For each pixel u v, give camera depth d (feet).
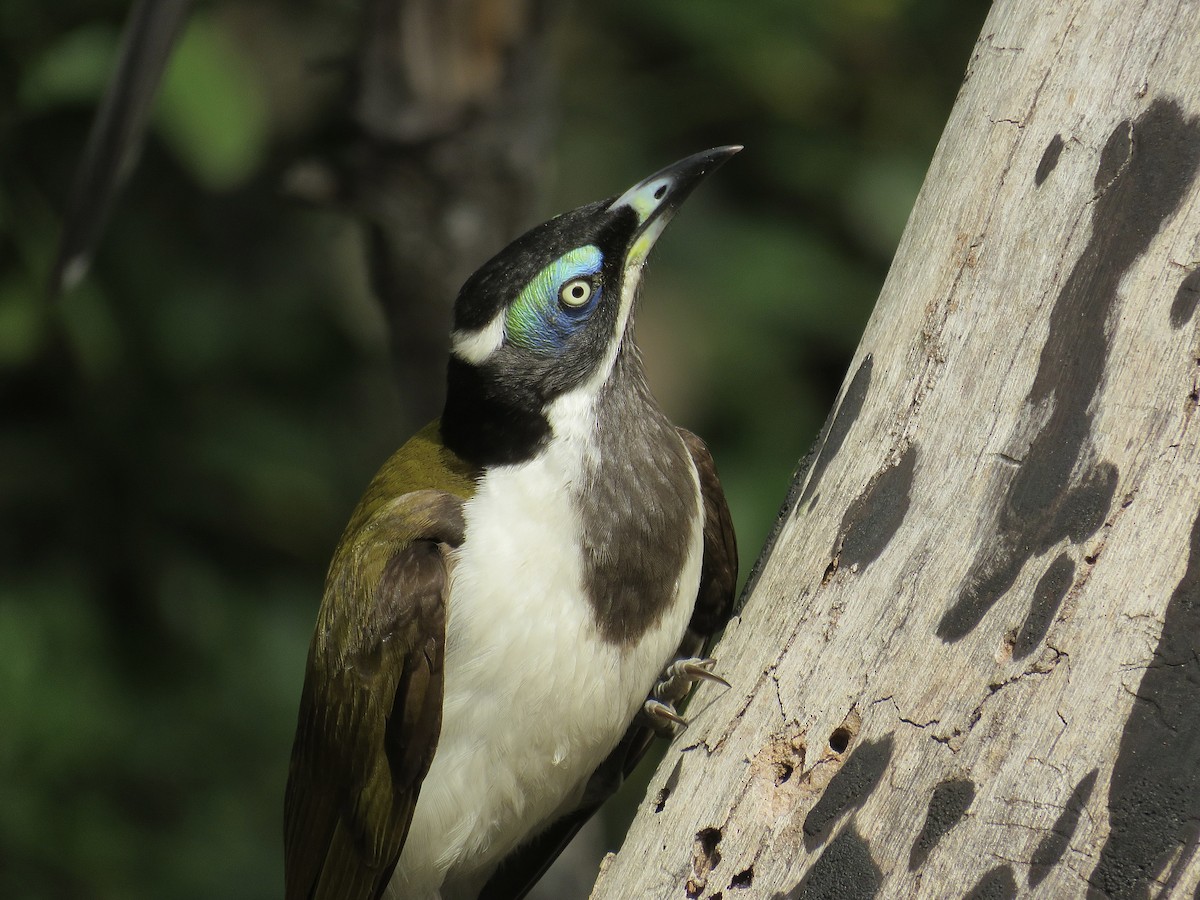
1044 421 18.35
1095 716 16.72
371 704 24.34
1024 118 19.67
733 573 26.84
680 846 18.85
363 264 37.88
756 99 37.76
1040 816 16.60
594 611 23.58
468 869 25.62
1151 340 18.02
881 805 17.56
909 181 37.50
